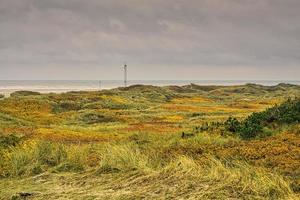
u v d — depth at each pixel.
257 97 88.00
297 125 20.75
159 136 24.05
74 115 46.97
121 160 11.55
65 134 27.81
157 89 88.19
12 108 49.66
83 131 31.50
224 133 21.38
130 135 26.44
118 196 8.78
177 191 8.86
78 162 12.34
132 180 10.01
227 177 9.58
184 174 9.95
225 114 49.81
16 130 30.38
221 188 8.88
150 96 78.00
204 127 23.34
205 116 46.75
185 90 103.31
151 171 10.55
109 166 11.27
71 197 8.97
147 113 51.75
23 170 11.76
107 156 12.05
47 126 35.66
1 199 9.13
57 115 47.25
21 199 9.07
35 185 10.20
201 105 66.38
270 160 14.23
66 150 13.26
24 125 36.81
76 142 23.75
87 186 9.87
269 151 15.95
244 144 18.17
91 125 40.53
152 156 13.09
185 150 17.23
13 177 11.32
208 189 8.85
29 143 15.12
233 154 15.88
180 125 37.62
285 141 18.08
